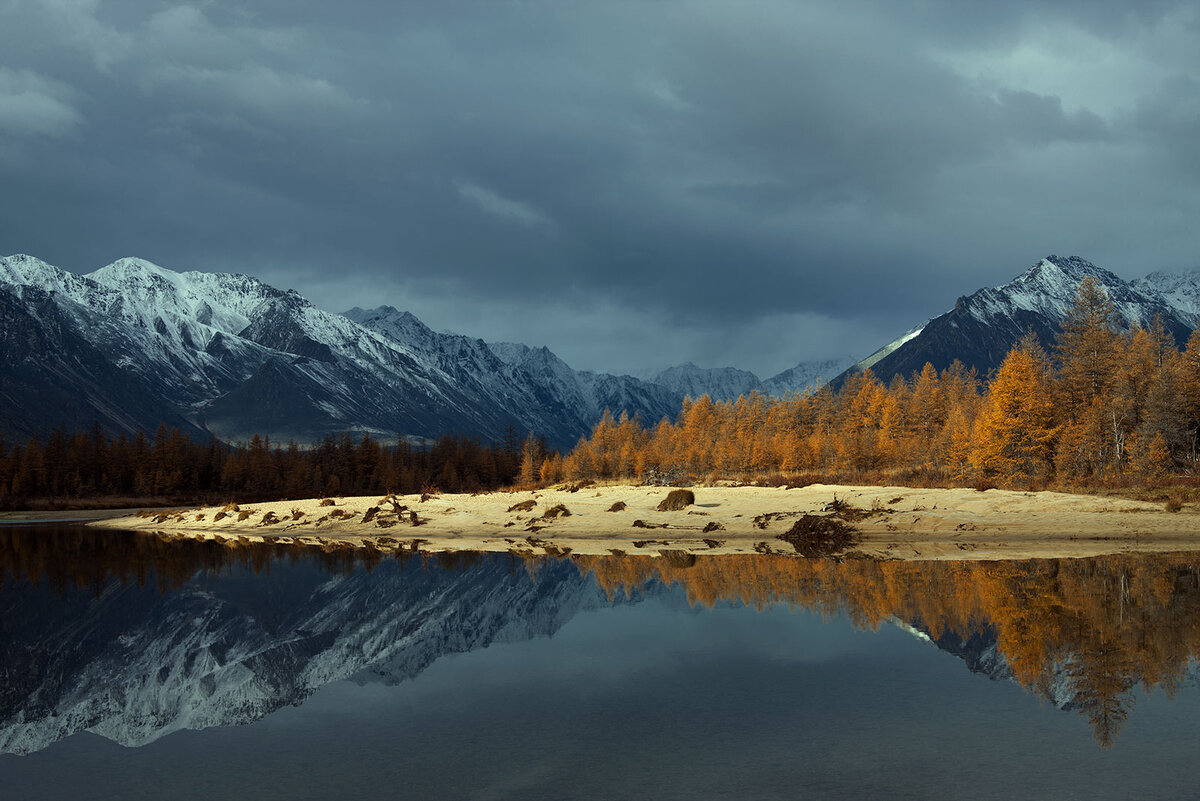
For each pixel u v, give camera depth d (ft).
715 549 202.90
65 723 73.26
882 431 441.68
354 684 84.17
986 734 61.05
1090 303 332.19
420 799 50.98
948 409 472.85
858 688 74.49
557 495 315.17
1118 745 58.29
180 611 137.59
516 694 76.48
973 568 153.38
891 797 49.37
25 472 578.66
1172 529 194.18
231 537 296.71
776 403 582.35
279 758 60.49
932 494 239.50
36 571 201.26
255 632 117.80
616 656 91.56
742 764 55.42
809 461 442.91
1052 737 60.18
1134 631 96.17
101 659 102.47
